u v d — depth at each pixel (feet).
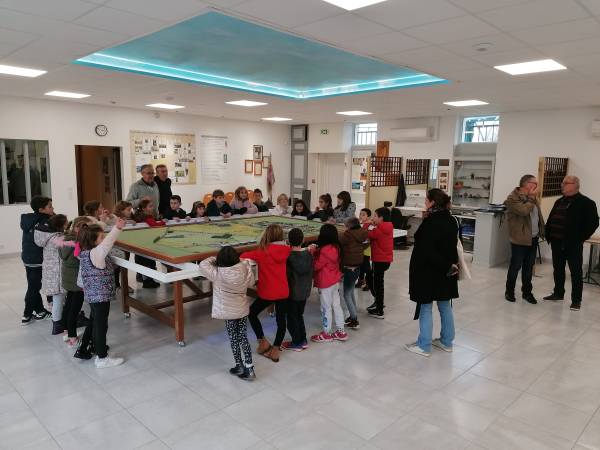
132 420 9.23
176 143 32.17
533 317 15.84
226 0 9.71
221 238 15.19
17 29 11.85
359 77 21.27
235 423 9.16
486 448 8.47
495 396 10.39
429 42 12.72
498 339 13.80
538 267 24.12
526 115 26.63
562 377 11.38
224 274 10.46
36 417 9.30
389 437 8.76
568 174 25.25
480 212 23.63
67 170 27.09
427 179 31.58
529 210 16.69
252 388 10.60
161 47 16.19
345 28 11.60
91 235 11.32
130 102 26.45
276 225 11.98
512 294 17.65
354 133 37.73
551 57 14.03
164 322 13.62
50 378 10.98
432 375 11.37
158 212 20.76
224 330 14.23
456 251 11.99
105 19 11.02
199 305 16.69
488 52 13.61
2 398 10.03
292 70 19.92
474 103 24.31
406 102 24.82
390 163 28.55
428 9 10.05
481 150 29.50
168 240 14.75
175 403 9.91
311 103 26.23
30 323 14.53
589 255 22.70
